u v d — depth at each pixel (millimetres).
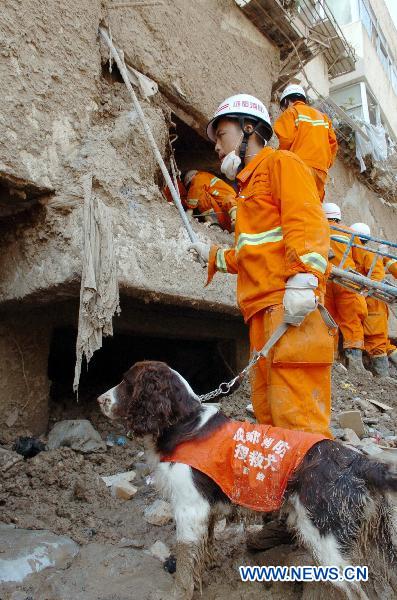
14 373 4152
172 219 4172
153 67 4809
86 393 5266
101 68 4273
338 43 11992
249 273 2791
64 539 2830
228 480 2297
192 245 3418
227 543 2832
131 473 3684
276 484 2225
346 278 3223
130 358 5988
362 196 10617
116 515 3154
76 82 3865
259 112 3244
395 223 12156
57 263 3512
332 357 2689
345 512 2119
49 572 2574
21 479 3467
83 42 3963
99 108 4090
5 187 3457
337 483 2150
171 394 2404
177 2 5137
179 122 5594
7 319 4133
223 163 3193
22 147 3420
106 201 3746
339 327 7012
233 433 2367
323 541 2129
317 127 4215
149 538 2938
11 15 3445
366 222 10633
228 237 4883
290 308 2504
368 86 15430
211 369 6012
